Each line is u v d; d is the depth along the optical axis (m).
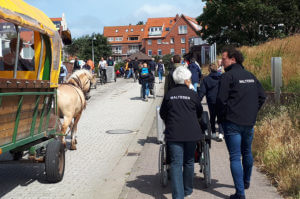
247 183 5.46
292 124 8.60
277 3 41.59
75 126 9.08
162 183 5.73
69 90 8.30
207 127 5.71
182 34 94.44
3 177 6.89
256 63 17.61
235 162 4.97
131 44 118.19
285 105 10.51
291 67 14.88
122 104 17.92
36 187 6.24
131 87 26.69
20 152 7.14
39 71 6.76
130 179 6.28
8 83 4.63
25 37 6.56
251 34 42.97
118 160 8.06
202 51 33.25
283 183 5.40
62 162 6.55
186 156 5.06
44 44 6.75
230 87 5.04
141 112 15.48
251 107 5.00
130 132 11.32
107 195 5.75
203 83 8.64
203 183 5.92
